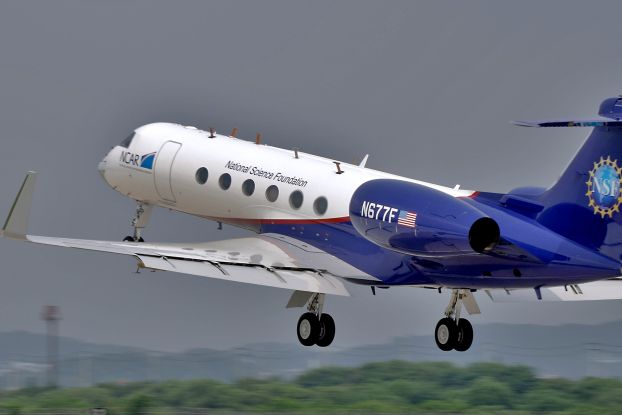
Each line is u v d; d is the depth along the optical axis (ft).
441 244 203.41
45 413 207.82
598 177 201.16
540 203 208.13
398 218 208.03
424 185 224.94
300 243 236.63
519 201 210.59
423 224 204.95
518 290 224.12
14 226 201.16
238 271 222.28
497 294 224.53
